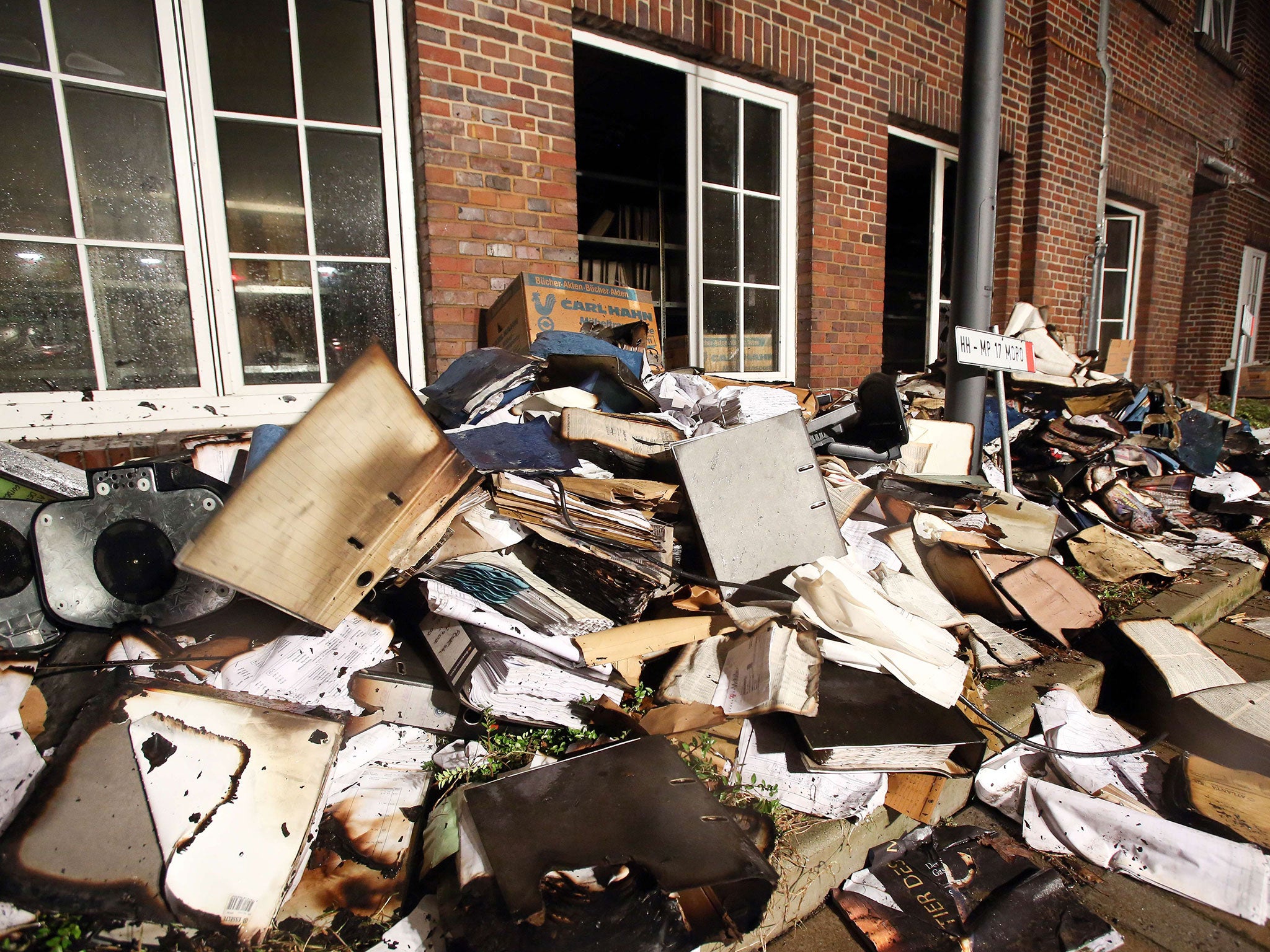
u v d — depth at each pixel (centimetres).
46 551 158
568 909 120
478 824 136
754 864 127
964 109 304
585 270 525
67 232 252
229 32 269
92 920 121
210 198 272
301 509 143
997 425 404
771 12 405
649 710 181
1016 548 282
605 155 551
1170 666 240
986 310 315
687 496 212
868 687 188
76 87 248
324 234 296
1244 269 939
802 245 456
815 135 439
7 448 170
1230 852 167
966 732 177
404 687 174
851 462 294
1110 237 737
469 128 308
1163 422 439
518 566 191
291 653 166
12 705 138
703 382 306
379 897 135
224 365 282
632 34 362
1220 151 817
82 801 130
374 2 291
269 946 124
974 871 172
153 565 166
